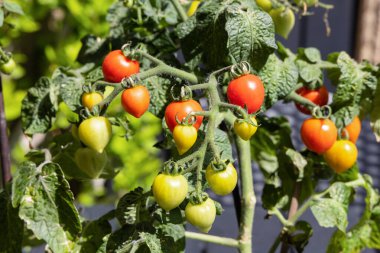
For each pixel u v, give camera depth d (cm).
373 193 87
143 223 71
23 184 71
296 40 171
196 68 76
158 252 70
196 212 64
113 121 75
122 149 123
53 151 82
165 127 71
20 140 133
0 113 82
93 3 131
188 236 77
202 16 72
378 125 81
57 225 71
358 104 78
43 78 78
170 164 64
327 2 173
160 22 82
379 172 138
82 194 128
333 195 83
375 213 87
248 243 77
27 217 70
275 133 89
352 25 177
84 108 69
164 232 72
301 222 83
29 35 149
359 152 143
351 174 86
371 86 78
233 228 127
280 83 74
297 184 84
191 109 65
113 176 85
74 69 81
